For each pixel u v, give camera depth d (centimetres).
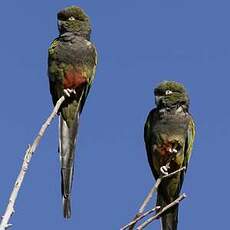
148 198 908
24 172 846
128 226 802
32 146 887
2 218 781
